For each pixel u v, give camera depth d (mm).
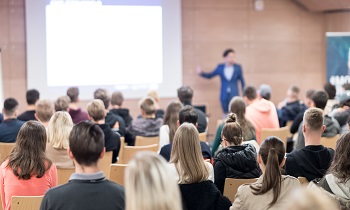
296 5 12391
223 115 11891
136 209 1925
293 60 12492
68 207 2895
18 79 11180
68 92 7992
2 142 6434
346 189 3713
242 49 12273
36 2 10984
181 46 11836
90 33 11227
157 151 6285
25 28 11086
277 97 12500
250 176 4379
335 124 6379
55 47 11094
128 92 11508
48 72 11102
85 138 2961
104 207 2912
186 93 7891
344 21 11836
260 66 12367
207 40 12117
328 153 4422
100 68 11320
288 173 4430
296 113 8773
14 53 11117
